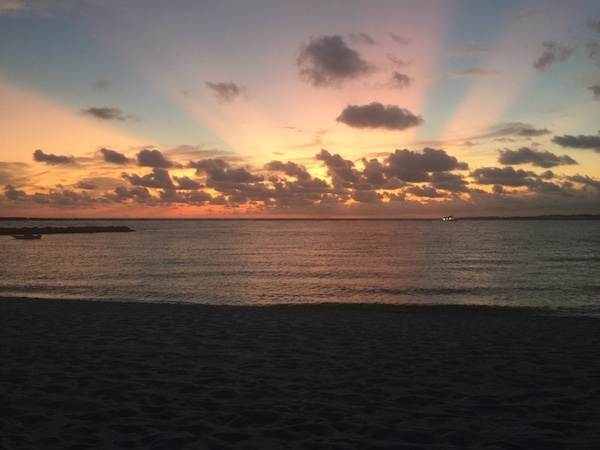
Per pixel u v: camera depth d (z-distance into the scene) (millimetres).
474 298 21203
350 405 5383
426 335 10344
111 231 137500
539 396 5762
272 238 96688
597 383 6359
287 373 6863
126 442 4172
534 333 10766
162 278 29375
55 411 5043
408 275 31016
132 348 8555
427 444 4176
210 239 93000
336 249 59844
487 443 4203
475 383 6387
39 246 69875
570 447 4098
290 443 4172
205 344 9031
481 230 146000
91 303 15914
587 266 36438
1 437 4266
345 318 12977
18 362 7336
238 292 23359
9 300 16453
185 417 4863
